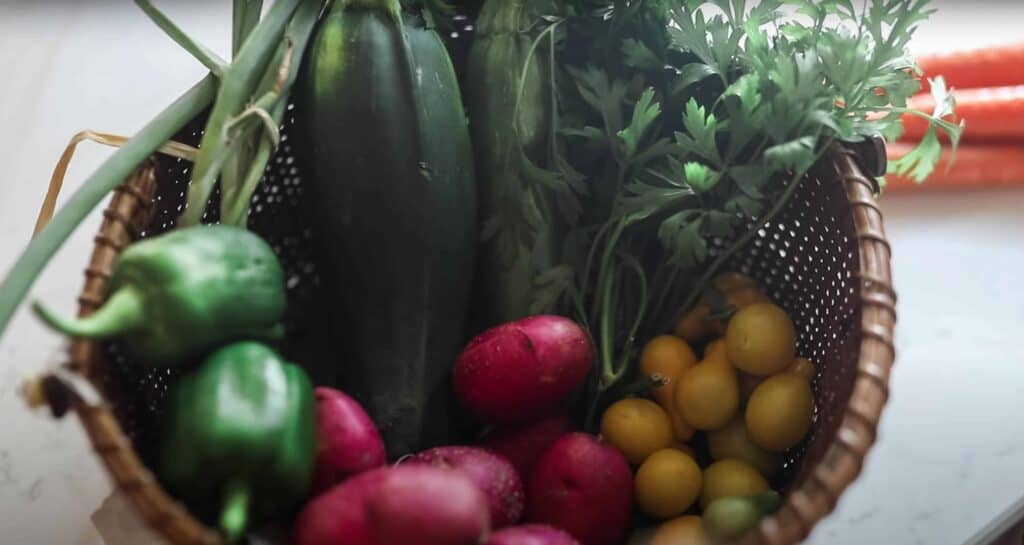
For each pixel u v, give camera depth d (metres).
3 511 0.69
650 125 0.68
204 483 0.47
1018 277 0.86
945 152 0.92
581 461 0.58
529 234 0.66
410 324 0.63
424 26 0.67
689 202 0.67
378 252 0.63
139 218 0.56
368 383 0.63
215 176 0.58
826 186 0.62
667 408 0.65
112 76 1.01
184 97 0.61
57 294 0.80
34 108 0.97
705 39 0.64
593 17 0.68
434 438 0.63
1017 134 0.92
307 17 0.65
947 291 0.85
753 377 0.64
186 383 0.50
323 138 0.63
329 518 0.47
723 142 0.67
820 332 0.64
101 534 0.61
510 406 0.60
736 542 0.49
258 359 0.50
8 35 1.05
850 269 0.58
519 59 0.66
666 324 0.69
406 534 0.45
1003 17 1.08
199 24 1.08
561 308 0.67
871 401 0.50
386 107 0.62
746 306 0.66
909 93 0.63
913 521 0.68
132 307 0.48
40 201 0.89
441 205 0.64
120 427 0.49
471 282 0.67
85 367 0.48
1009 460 0.71
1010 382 0.77
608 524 0.59
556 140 0.67
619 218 0.65
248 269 0.52
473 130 0.68
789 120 0.59
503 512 0.57
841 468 0.49
